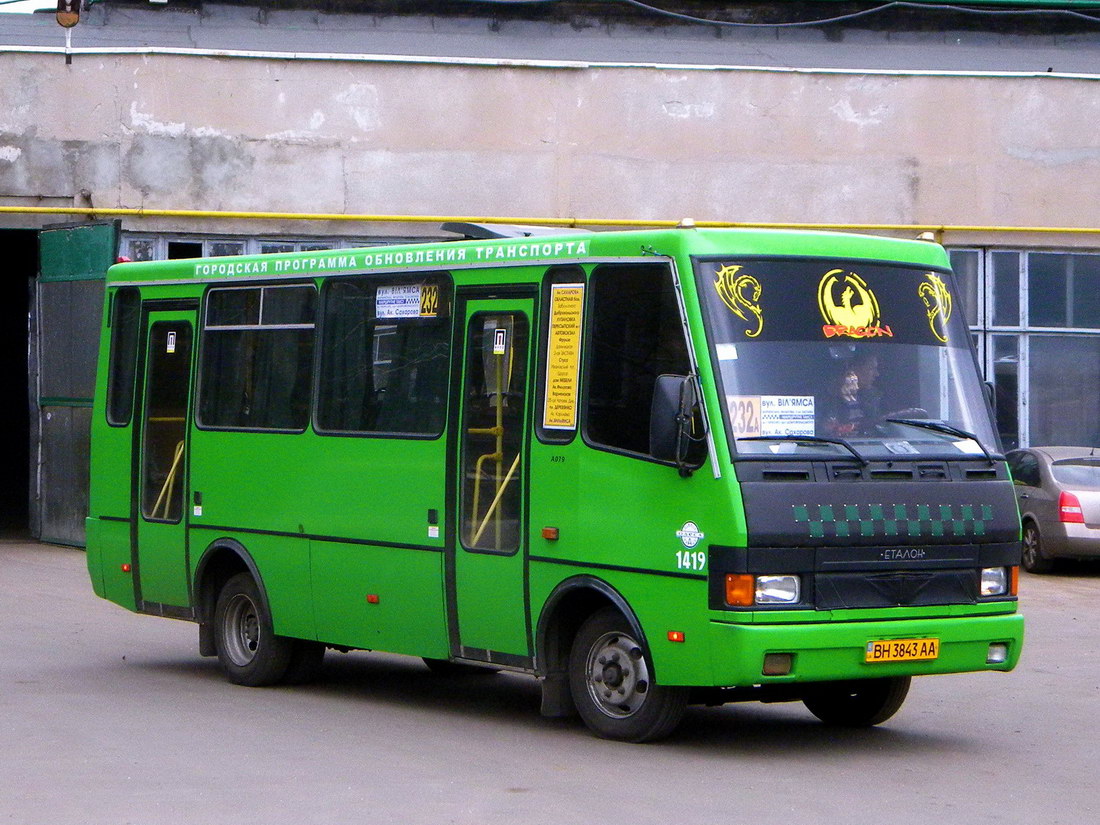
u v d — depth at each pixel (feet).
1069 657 44.32
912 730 32.99
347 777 27.22
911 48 80.94
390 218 69.46
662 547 28.45
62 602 53.72
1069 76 72.13
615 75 70.33
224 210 68.80
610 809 24.79
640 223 70.54
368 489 34.65
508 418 31.65
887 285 30.48
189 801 25.23
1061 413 72.74
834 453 28.55
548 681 30.91
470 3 79.00
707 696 30.45
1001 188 71.97
